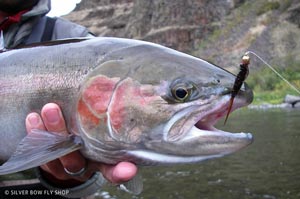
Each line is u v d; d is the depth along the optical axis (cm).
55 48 40
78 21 1808
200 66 37
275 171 150
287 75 713
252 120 344
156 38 1229
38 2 49
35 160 35
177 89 35
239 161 173
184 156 35
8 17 48
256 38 907
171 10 1242
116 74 36
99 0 1841
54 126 36
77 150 37
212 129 36
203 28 1170
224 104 35
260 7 995
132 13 1520
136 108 35
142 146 35
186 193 128
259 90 694
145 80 36
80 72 38
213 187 133
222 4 1161
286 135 233
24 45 43
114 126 35
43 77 39
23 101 40
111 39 40
